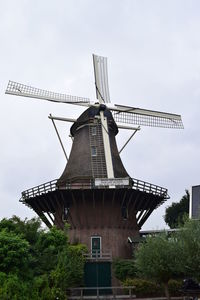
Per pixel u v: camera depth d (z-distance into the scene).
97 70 37.56
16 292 17.48
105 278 30.20
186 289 25.67
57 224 33.16
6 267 19.97
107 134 34.88
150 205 34.41
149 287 27.69
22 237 24.12
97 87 37.03
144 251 22.50
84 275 30.14
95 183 31.81
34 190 33.75
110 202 32.91
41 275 21.73
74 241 32.03
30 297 18.14
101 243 32.09
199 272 18.70
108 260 30.58
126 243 32.69
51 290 19.59
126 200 33.12
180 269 19.86
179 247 20.19
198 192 31.70
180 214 48.84
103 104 35.91
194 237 18.89
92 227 32.41
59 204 32.75
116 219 32.72
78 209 32.69
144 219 35.09
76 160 34.81
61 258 23.97
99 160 34.16
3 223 25.25
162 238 22.58
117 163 35.03
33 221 27.34
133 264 29.36
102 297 26.36
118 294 29.62
